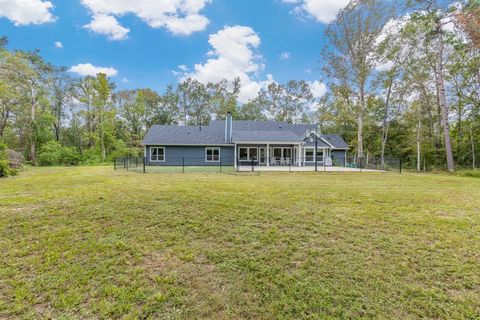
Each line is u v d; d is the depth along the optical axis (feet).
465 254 10.01
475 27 41.57
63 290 7.73
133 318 6.56
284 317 6.66
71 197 19.25
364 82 66.08
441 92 54.08
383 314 6.72
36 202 17.65
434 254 10.02
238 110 126.11
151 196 19.69
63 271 8.79
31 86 75.97
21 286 7.88
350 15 61.98
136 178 33.40
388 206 17.34
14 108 75.15
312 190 23.52
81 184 26.81
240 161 70.08
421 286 7.93
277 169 54.44
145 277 8.50
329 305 7.10
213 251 10.38
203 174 41.29
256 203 17.78
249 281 8.29
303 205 17.38
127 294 7.55
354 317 6.62
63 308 6.95
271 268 9.06
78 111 100.17
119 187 24.22
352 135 98.17
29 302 7.18
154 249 10.55
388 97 73.92
